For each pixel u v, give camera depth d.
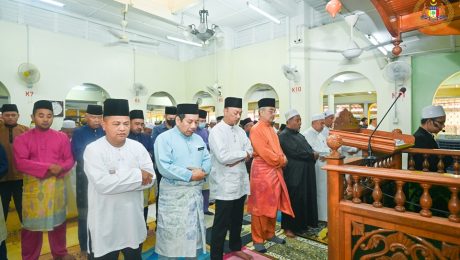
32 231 2.19
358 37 6.04
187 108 1.95
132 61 8.45
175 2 4.98
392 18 2.62
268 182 2.55
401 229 1.37
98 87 8.03
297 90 6.91
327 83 6.71
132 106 8.40
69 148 2.42
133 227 1.67
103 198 1.57
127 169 1.66
